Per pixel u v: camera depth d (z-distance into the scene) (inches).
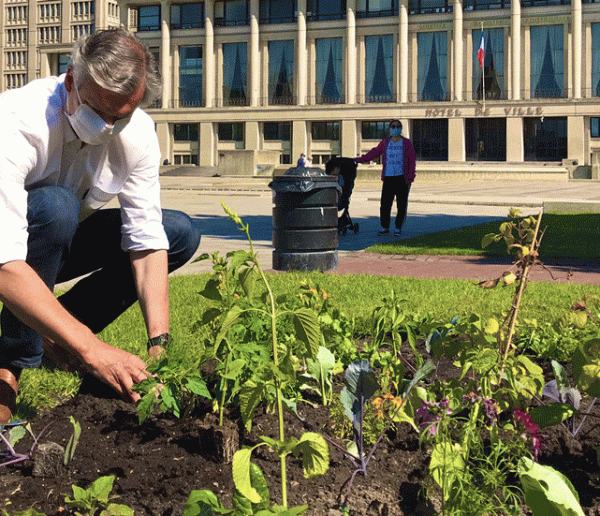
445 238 450.0
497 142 2234.3
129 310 182.5
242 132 2454.5
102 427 89.0
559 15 2138.3
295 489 73.0
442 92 2247.8
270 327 97.4
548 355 126.5
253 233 511.8
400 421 82.6
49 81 88.4
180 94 2513.5
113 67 75.6
